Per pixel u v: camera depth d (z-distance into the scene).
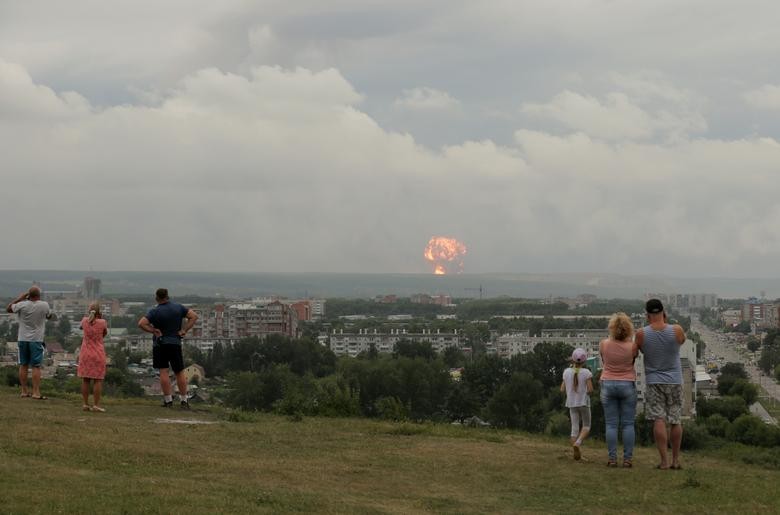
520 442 32.97
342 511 19.80
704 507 22.34
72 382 75.38
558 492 23.66
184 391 37.56
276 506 19.62
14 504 17.53
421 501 21.91
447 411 129.00
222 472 23.27
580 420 28.38
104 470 21.92
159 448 26.02
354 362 167.25
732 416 122.88
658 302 26.92
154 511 17.95
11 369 61.47
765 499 23.58
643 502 22.69
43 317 37.50
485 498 22.69
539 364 141.62
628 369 27.12
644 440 48.44
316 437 31.33
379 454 28.20
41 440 25.08
